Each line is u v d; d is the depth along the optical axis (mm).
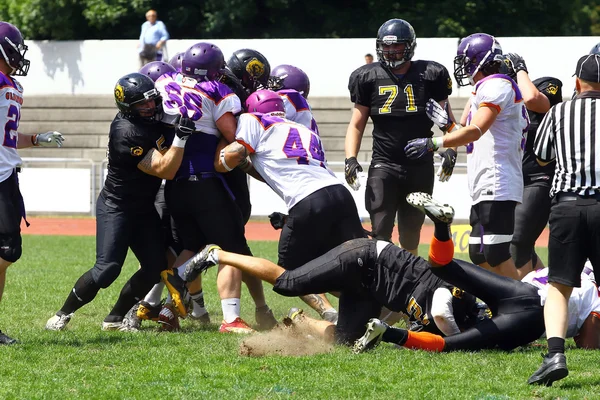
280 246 17125
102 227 17250
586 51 51250
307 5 66188
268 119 17297
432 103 18047
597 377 13391
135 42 56750
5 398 12227
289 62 55031
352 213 17016
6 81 15914
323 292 15688
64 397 12289
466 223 43094
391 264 15359
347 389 12633
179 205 17453
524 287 14961
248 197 19047
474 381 13078
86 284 17125
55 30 66938
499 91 17250
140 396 12336
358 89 19672
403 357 14523
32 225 45062
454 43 52312
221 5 64500
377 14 66438
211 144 17391
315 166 17125
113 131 16875
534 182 19859
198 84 17328
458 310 15406
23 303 20938
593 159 13188
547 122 13914
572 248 13258
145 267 17500
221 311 20625
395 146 19312
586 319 15766
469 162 18266
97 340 16203
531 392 12523
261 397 12250
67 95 57250
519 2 67125
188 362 14422
